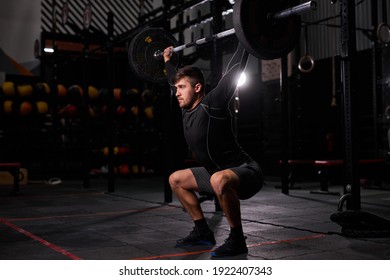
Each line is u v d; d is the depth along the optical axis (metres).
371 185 7.38
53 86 9.95
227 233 3.51
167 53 3.43
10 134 9.90
